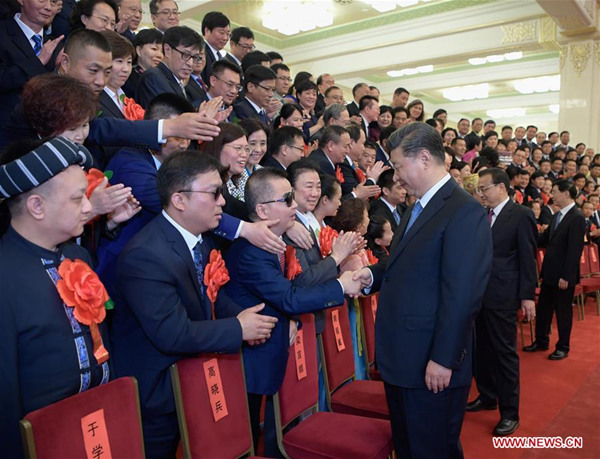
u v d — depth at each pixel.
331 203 2.36
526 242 2.76
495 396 3.03
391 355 1.73
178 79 2.59
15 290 1.11
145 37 2.80
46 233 1.18
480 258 1.62
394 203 3.31
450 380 1.66
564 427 2.78
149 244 1.44
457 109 15.45
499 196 2.90
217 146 2.04
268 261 1.78
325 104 4.96
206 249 1.72
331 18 9.16
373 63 10.38
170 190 1.47
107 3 2.49
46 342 1.14
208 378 1.51
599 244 6.38
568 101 9.15
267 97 3.28
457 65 12.31
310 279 1.88
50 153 1.14
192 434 1.44
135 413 1.27
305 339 2.01
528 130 8.38
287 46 11.05
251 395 1.95
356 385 2.28
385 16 9.73
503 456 2.46
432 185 1.75
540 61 11.43
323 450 1.74
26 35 2.15
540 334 4.27
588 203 6.23
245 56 4.04
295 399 1.91
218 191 1.51
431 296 1.67
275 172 1.84
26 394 1.12
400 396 1.74
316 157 3.00
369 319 2.56
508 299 2.74
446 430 1.67
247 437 1.63
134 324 1.47
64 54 1.73
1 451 1.06
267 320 1.59
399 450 1.78
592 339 4.60
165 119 1.65
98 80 1.73
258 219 1.84
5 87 1.96
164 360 1.45
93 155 1.79
